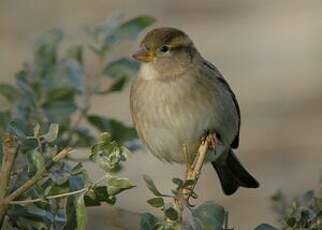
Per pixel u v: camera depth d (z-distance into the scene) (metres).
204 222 6.18
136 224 8.59
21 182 6.49
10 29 19.53
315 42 20.03
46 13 20.17
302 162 17.20
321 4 20.94
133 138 9.22
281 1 21.05
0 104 10.13
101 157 5.89
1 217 6.14
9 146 6.16
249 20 20.62
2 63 18.44
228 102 10.24
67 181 6.27
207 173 16.55
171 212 6.09
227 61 19.58
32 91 9.17
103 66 10.16
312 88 18.77
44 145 6.31
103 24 9.60
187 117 9.98
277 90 18.77
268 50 19.84
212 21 20.58
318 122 17.91
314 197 7.07
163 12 20.67
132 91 10.33
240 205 16.00
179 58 10.09
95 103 17.34
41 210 6.47
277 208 7.71
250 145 17.45
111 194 5.96
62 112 9.27
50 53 9.62
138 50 10.16
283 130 17.72
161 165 16.08
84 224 6.07
